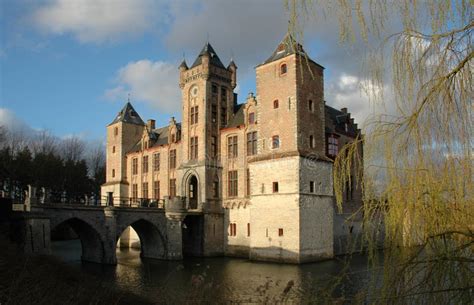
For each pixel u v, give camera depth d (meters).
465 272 6.14
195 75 49.03
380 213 7.76
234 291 25.48
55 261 27.73
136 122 65.44
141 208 41.94
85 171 87.88
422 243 6.92
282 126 39.72
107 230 38.94
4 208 32.28
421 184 7.13
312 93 41.16
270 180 39.66
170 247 42.66
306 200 37.94
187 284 28.22
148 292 25.19
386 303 6.73
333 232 42.09
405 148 7.20
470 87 6.23
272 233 38.84
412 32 6.71
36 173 73.44
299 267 34.62
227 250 46.25
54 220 35.41
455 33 6.30
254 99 45.25
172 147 54.97
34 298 15.91
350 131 51.50
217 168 47.81
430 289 6.31
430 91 6.58
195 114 48.97
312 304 9.88
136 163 61.22
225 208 47.12
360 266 30.38
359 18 6.92
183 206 44.38
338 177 8.55
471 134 6.48
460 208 6.88
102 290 22.59
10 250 23.03
